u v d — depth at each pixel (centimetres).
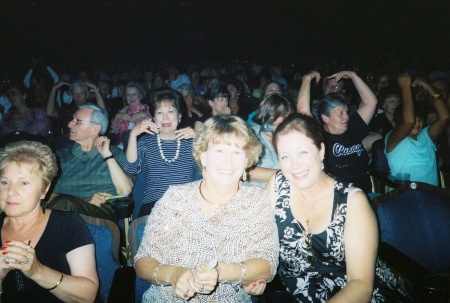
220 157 173
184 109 515
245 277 164
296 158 180
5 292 171
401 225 238
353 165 327
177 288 155
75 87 532
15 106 462
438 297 166
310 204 193
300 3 1677
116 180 309
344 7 1598
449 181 380
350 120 341
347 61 1412
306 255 194
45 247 178
